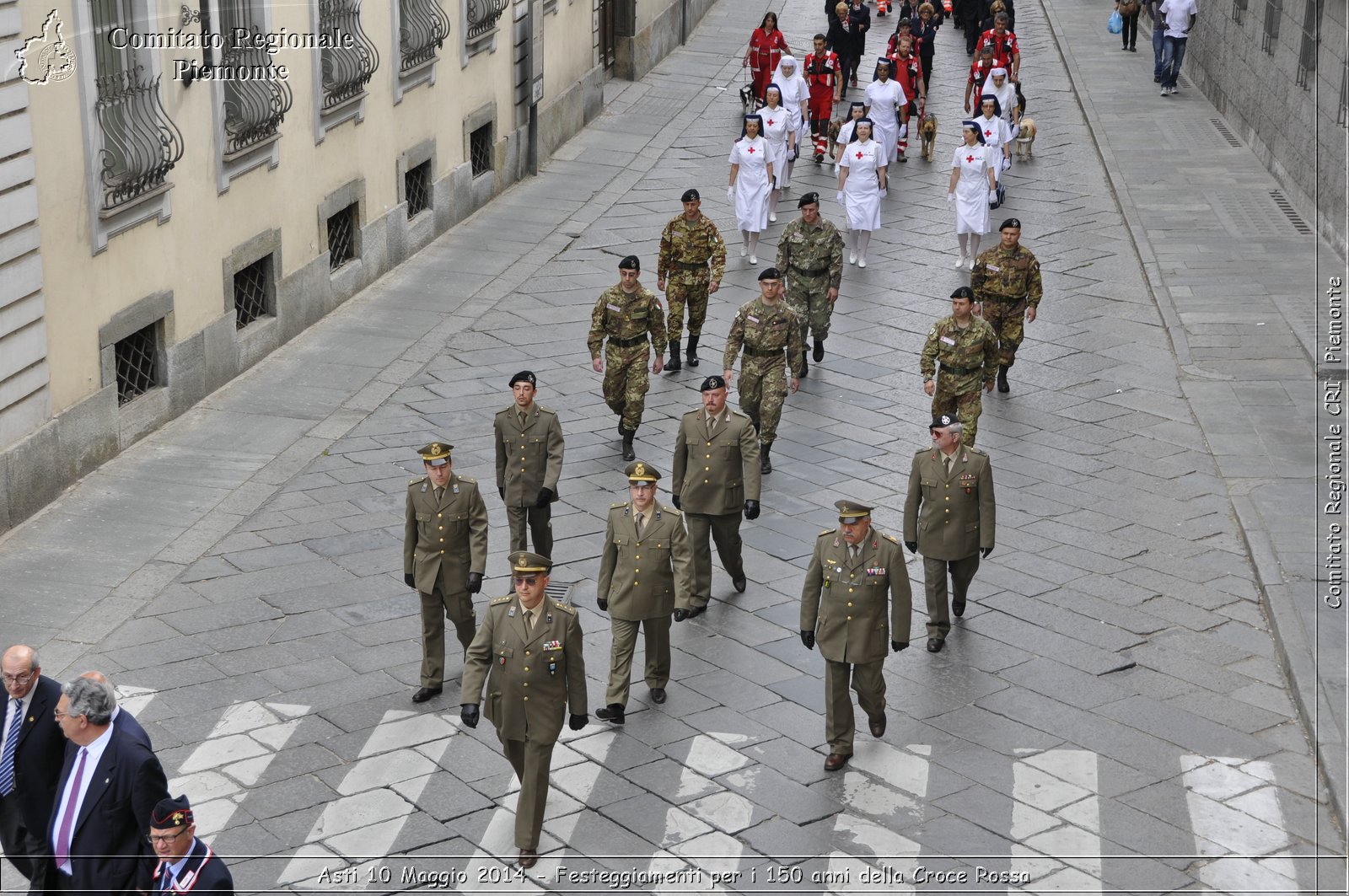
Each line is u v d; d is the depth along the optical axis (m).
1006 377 24.28
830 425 23.00
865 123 29.62
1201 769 14.71
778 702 15.83
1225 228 32.19
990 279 23.61
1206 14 44.78
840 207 34.25
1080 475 21.30
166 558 18.39
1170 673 16.44
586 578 18.31
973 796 14.23
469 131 33.66
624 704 15.33
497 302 28.47
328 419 22.94
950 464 16.56
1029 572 18.58
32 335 19.16
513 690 13.00
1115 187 35.06
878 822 13.83
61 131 19.55
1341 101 30.53
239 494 20.28
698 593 17.59
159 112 21.47
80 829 11.31
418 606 17.58
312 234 26.81
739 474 17.41
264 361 25.20
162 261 22.06
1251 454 21.92
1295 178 33.88
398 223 30.22
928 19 44.09
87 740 11.31
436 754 14.73
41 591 17.38
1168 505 20.44
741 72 48.31
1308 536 19.28
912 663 16.59
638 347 21.34
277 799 13.92
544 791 13.15
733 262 30.58
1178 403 23.84
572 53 40.56
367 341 26.28
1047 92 45.53
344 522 19.59
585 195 35.78
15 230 18.66
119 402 21.69
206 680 15.78
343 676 16.02
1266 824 13.91
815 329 25.05
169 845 10.50
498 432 17.84
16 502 18.94
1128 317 27.53
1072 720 15.52
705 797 14.16
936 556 16.61
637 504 15.20
